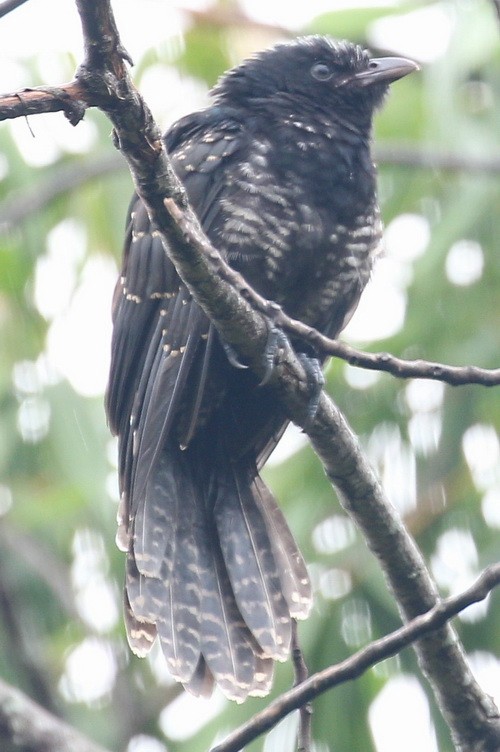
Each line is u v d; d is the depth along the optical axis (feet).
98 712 46.62
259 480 32.78
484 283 43.21
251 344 26.89
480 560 41.19
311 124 32.91
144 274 31.89
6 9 22.62
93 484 41.75
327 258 32.01
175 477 32.07
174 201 24.61
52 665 46.78
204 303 25.99
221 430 32.45
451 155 43.50
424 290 42.34
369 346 42.27
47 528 45.73
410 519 41.65
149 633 30.60
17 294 44.42
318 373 27.89
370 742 40.78
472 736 28.27
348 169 32.42
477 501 41.78
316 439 27.94
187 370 30.50
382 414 42.22
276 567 31.55
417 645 27.96
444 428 42.09
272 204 31.30
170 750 46.09
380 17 44.16
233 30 45.52
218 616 30.76
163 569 30.99
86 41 22.85
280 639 30.55
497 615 42.16
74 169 45.50
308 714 25.16
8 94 22.71
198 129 32.71
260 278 31.42
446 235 41.68
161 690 47.65
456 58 41.29
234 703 39.73
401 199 44.42
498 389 42.09
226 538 31.78
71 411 42.47
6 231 44.88
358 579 40.57
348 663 24.57
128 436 32.09
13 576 46.75
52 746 31.76
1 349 43.91
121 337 32.40
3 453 43.21
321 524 40.93
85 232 45.50
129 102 23.30
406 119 45.47
